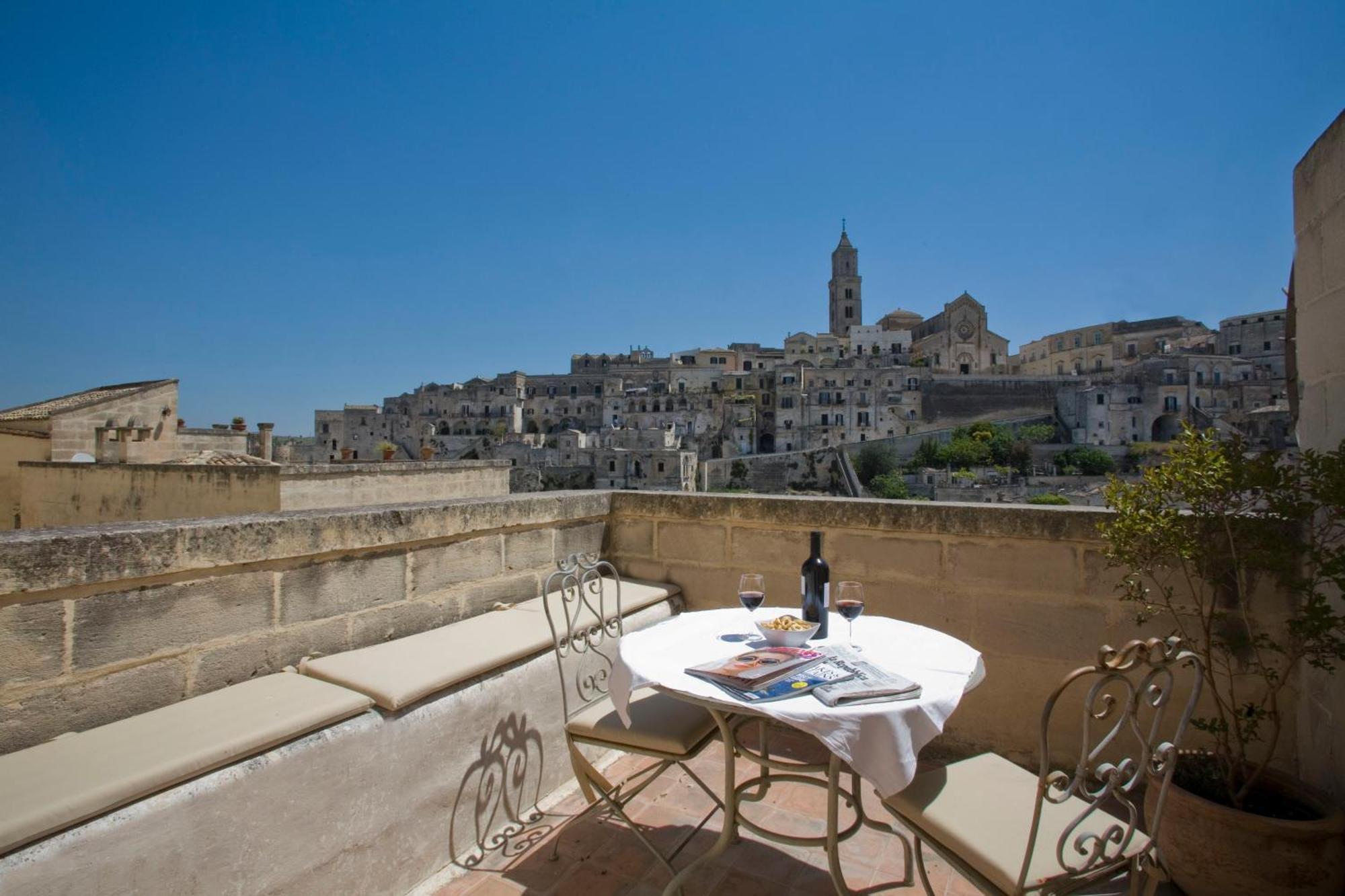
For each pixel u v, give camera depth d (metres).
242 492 13.57
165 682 3.00
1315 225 3.38
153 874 2.30
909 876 3.13
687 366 99.69
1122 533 3.36
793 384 85.25
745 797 3.09
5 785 2.25
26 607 2.60
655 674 2.81
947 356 94.50
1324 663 2.98
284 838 2.67
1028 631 4.29
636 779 4.13
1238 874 2.72
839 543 4.82
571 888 3.15
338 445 100.19
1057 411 81.44
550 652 4.00
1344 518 2.92
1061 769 4.19
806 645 3.12
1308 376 3.48
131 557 2.86
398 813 3.10
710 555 5.28
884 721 2.41
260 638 3.37
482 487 17.98
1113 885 2.74
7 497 19.61
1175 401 74.19
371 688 3.15
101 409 20.55
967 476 63.88
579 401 98.50
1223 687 3.85
